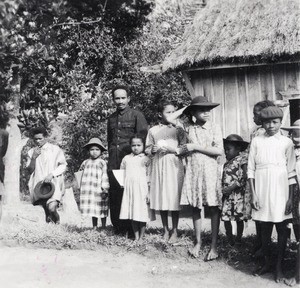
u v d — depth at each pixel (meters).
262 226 5.39
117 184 6.98
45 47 11.11
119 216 6.92
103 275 5.50
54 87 13.82
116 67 14.92
